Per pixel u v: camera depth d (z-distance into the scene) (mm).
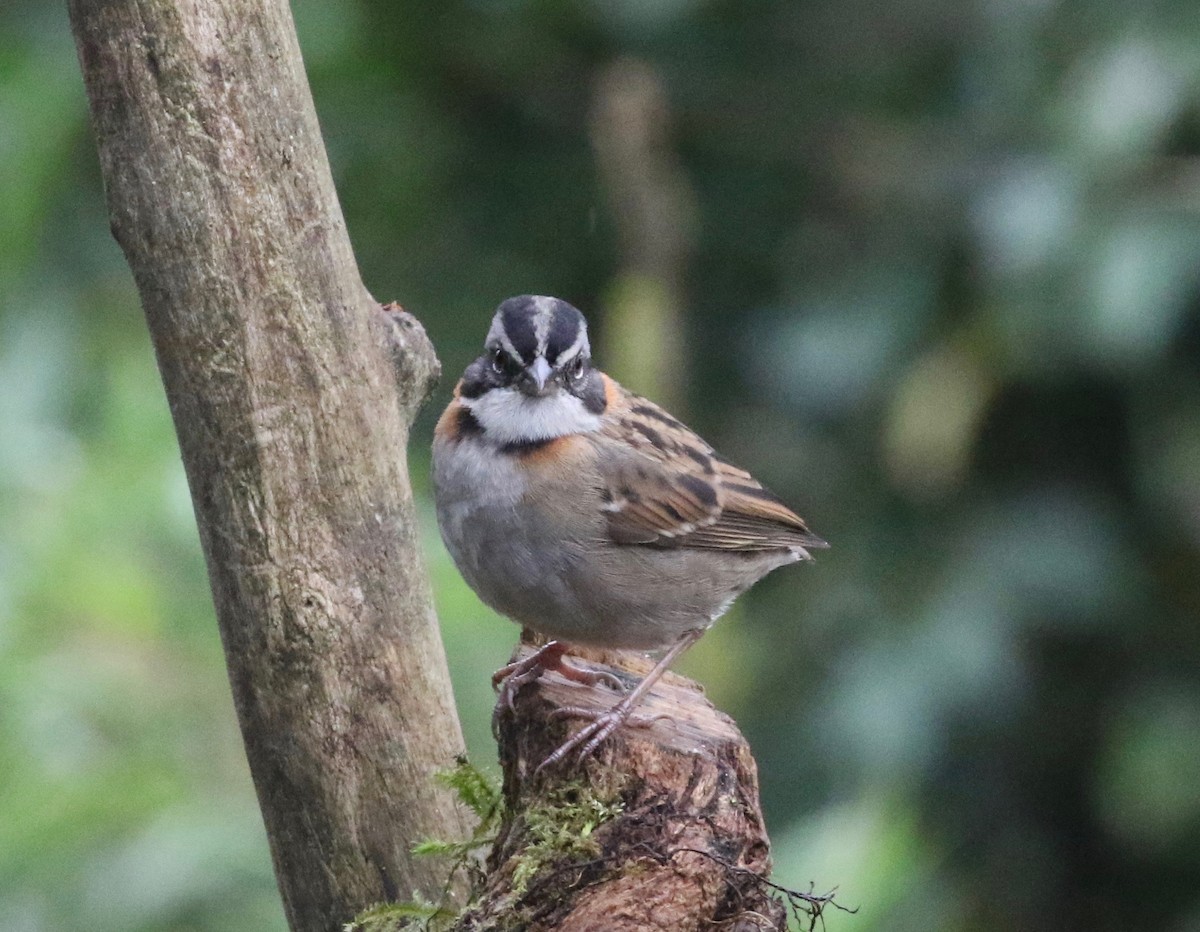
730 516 9109
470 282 13367
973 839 12641
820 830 10133
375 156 13141
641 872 6570
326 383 7219
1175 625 12109
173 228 6980
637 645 9062
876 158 12648
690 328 12930
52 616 9711
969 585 11789
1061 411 12281
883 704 11539
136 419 10523
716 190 13148
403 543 7484
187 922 9141
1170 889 12523
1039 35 11539
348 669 7355
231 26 6910
